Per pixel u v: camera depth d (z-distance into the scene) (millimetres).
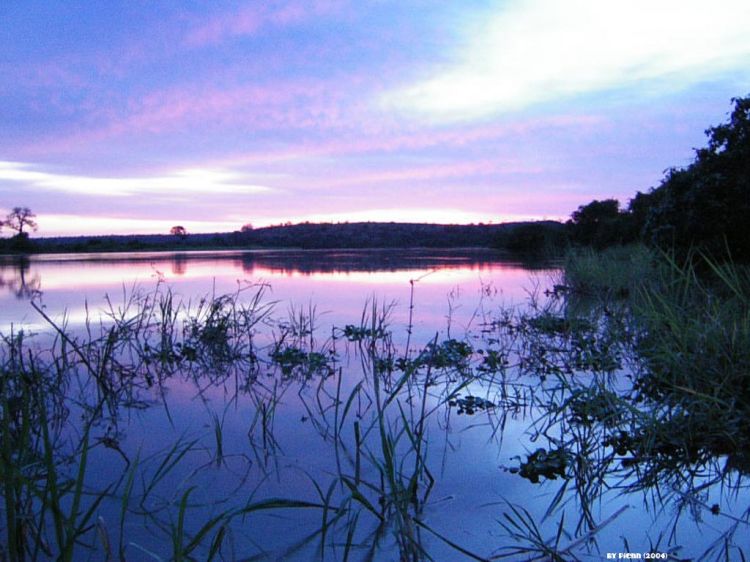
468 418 3740
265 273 15047
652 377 4055
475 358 5418
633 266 8469
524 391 4234
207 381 4820
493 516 2451
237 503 2570
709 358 3688
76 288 11023
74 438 3408
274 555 2158
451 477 2832
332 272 15359
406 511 2268
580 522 2402
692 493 2639
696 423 3209
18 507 2217
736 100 9203
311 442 3307
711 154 9391
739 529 2318
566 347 5621
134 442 3344
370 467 2949
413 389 4434
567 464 2922
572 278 11086
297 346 6141
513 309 7980
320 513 2484
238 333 6711
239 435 3439
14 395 3547
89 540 2277
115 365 5078
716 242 9070
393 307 8680
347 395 4320
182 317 7750
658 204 10508
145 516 2459
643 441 3158
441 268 16984
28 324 7066
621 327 5406
